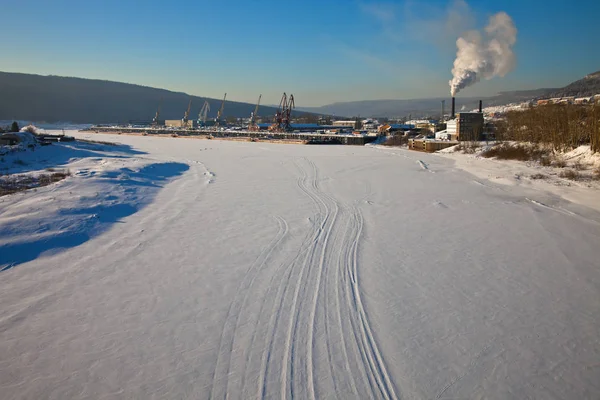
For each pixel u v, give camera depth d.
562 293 11.93
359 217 20.69
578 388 7.75
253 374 8.13
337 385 7.77
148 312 10.80
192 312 10.77
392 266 14.00
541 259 14.72
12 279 12.82
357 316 10.48
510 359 8.69
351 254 15.15
